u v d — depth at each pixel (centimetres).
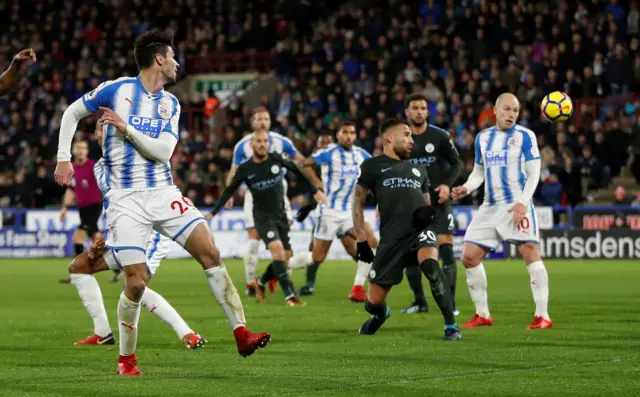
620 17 7656
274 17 8862
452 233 2942
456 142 6856
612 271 5031
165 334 2439
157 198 1738
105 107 1714
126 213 1722
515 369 1769
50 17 9175
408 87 7588
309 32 8775
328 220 3609
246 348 1725
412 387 1577
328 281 4569
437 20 8038
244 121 7762
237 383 1644
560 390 1534
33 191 7406
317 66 7925
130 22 9175
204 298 3650
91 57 8825
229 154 7069
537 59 7538
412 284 2961
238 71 8781
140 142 1692
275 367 1839
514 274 4822
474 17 7869
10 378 1728
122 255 1720
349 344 2195
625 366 1794
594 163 6656
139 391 1573
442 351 2047
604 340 2222
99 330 2266
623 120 7250
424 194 2314
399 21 8225
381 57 8000
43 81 8544
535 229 2555
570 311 2981
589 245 6172
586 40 7431
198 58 8812
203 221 1753
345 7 9056
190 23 9044
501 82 7369
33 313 3086
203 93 8844
